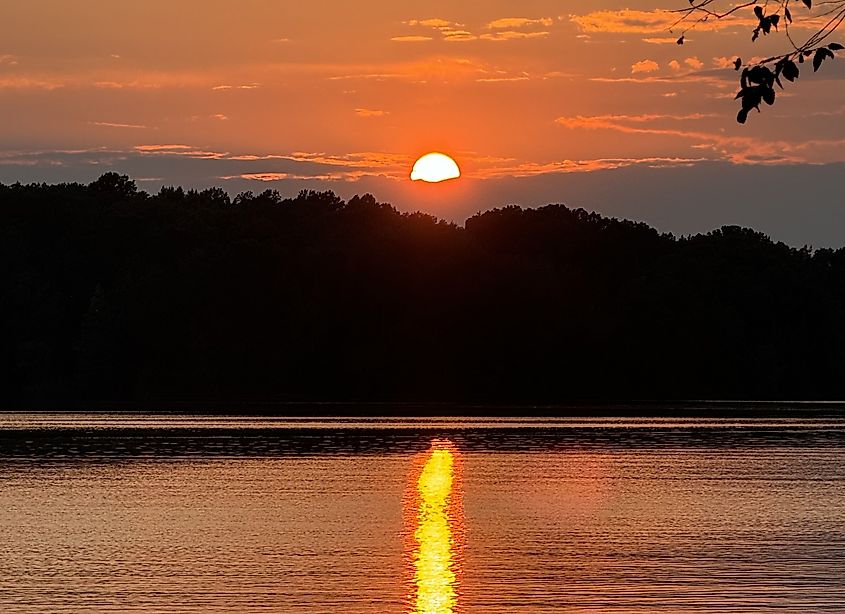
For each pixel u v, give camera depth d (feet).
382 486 315.37
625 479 335.06
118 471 348.59
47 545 216.95
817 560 203.62
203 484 317.22
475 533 234.79
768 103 74.64
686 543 222.28
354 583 185.26
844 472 355.15
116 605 169.17
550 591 179.83
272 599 173.37
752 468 367.45
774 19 73.41
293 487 310.86
